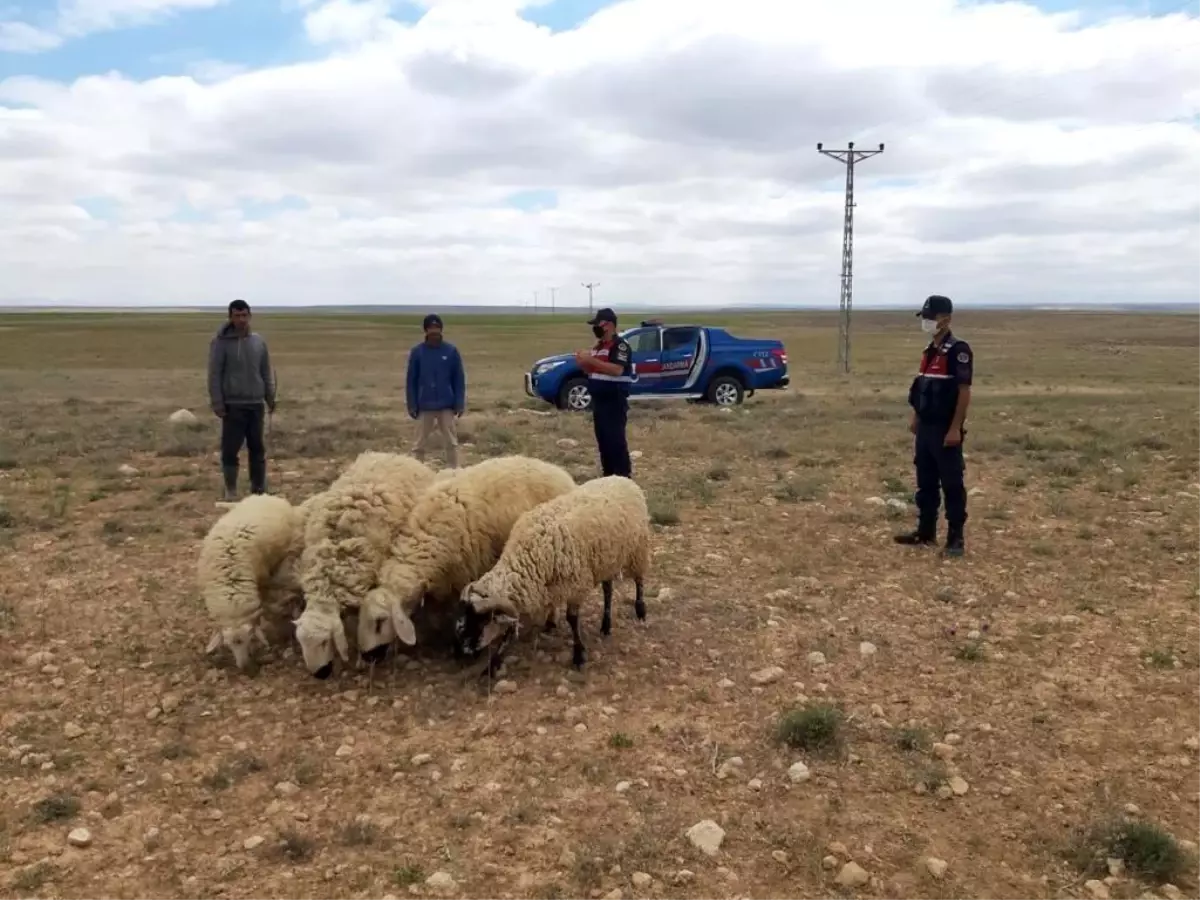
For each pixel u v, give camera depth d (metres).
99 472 12.51
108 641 6.70
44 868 4.04
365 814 4.52
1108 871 4.07
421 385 11.61
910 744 5.16
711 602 7.61
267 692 5.94
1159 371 37.59
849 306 41.94
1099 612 7.29
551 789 4.71
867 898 3.90
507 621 6.05
